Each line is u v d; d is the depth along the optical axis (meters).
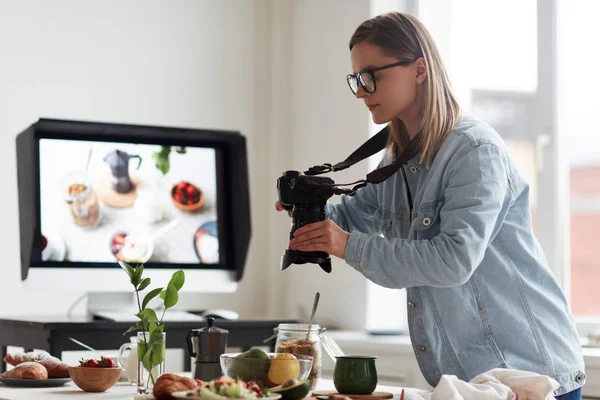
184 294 4.03
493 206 1.76
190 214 3.16
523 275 1.90
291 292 4.27
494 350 1.88
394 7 4.04
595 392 2.84
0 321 3.02
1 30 3.59
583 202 3.63
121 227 3.04
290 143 4.33
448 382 1.60
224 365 1.79
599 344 3.21
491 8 3.88
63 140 2.97
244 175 3.23
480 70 3.91
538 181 3.68
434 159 1.89
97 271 2.98
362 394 1.74
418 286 1.92
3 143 3.56
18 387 2.05
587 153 3.61
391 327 3.93
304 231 1.83
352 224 2.28
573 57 3.64
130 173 3.08
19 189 2.95
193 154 3.19
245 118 4.27
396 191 2.07
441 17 4.02
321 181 1.87
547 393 1.67
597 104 3.57
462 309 1.88
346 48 4.05
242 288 4.22
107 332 2.77
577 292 3.64
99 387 1.93
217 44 4.19
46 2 3.70
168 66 4.03
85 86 3.79
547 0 3.68
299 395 1.64
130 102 3.91
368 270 1.78
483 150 1.81
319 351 2.02
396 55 1.90
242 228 3.22
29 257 2.87
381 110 1.93
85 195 3.00
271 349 3.33
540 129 3.69
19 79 3.62
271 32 4.36
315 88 4.21
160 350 1.90
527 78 3.76
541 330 1.88
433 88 1.90
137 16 3.95
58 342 2.70
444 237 1.74
